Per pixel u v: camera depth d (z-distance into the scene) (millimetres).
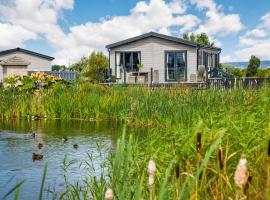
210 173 4148
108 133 12352
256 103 7797
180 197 2355
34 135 11883
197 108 11680
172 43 32938
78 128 13859
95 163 7855
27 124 15359
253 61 48781
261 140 4887
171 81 33031
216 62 39906
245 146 4582
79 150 9359
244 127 5613
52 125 14922
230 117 6195
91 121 16391
